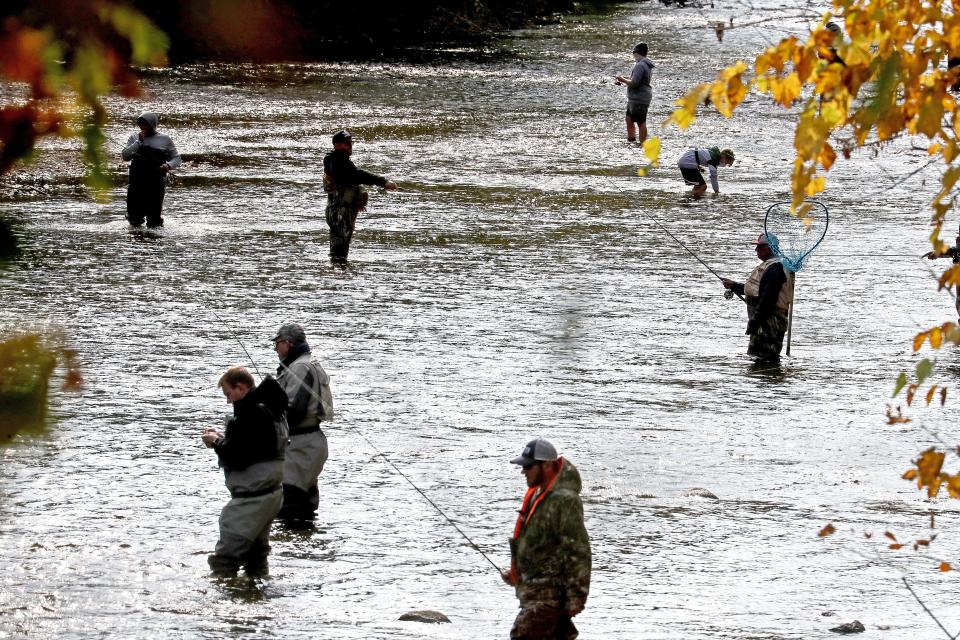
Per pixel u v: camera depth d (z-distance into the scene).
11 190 83.75
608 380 48.41
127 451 37.75
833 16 15.39
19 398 7.62
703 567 30.59
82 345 49.09
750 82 15.35
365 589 28.42
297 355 33.50
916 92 15.60
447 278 65.31
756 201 90.94
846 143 15.87
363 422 42.00
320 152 107.38
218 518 32.84
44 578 27.80
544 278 66.00
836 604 28.39
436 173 99.25
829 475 38.44
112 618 25.64
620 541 32.22
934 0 15.10
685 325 57.69
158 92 137.00
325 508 34.06
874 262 72.31
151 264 65.69
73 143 7.66
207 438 29.67
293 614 26.47
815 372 51.03
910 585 29.98
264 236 74.56
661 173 103.00
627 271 68.31
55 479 34.94
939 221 16.12
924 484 17.44
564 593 23.36
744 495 36.31
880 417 45.06
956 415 45.75
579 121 133.50
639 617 27.06
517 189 93.38
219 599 27.12
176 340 51.19
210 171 96.62
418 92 153.25
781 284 51.81
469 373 48.50
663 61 192.75
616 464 38.53
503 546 31.81
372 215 82.50
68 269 63.12
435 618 26.42
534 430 41.84
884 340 56.59
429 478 36.81
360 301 59.75
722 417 44.25
